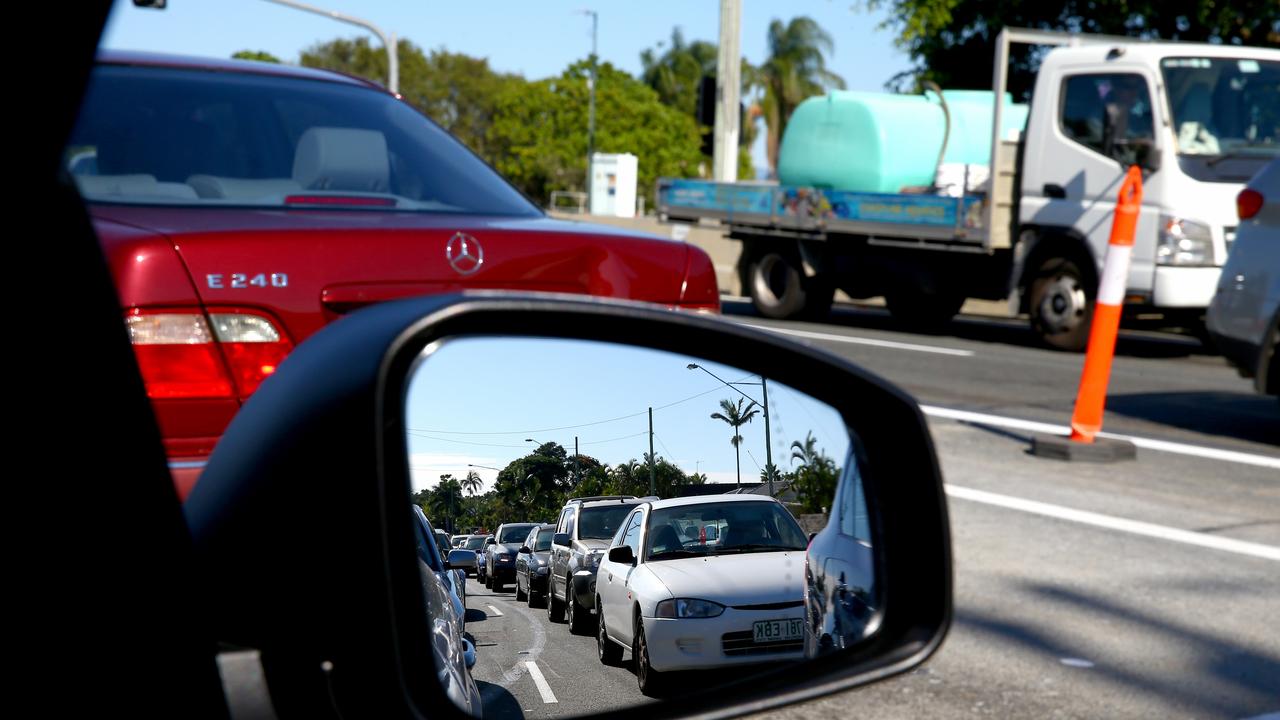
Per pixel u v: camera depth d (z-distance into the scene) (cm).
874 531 138
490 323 118
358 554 103
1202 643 421
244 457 109
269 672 99
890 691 374
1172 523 583
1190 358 1284
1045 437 746
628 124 8081
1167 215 1194
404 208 296
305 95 319
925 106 1575
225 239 240
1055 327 1309
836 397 138
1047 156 1302
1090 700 368
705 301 297
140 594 84
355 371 108
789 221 1620
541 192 8250
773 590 131
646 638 127
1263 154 1221
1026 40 1346
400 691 103
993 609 455
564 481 127
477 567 122
